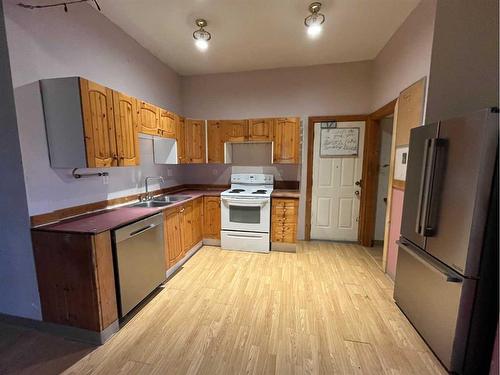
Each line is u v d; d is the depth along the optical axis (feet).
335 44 9.84
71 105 5.93
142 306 7.30
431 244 5.63
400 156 8.32
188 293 8.00
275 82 12.43
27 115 5.67
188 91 13.38
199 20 8.11
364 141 11.92
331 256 10.97
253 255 11.12
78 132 5.99
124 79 8.91
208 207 12.08
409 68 7.84
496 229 4.45
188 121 11.92
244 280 8.83
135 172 9.66
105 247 5.84
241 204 11.27
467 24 6.35
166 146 10.87
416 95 7.23
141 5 7.32
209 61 11.50
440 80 6.59
